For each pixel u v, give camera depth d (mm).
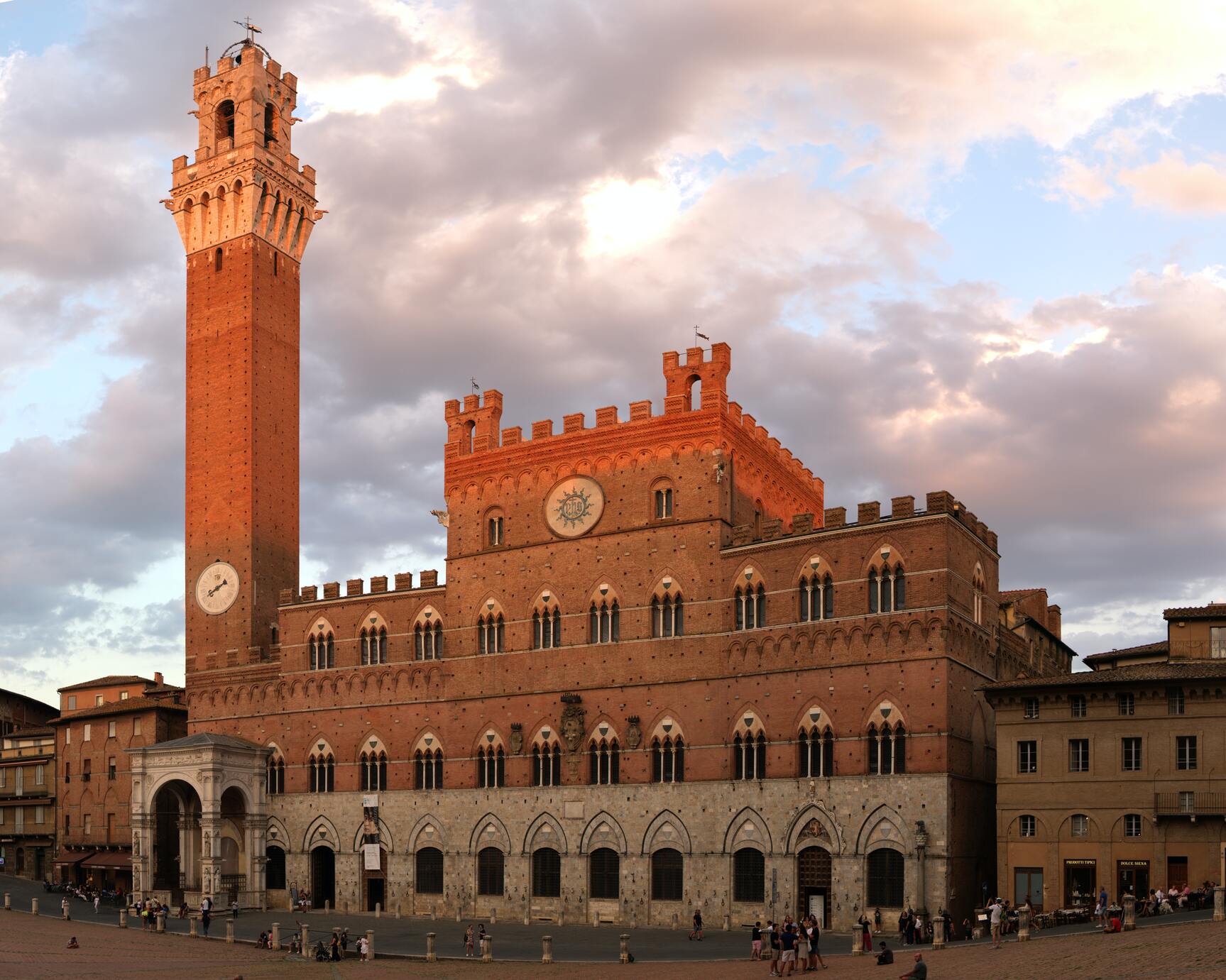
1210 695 84750
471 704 114688
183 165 143125
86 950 89188
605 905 104250
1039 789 89000
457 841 113000
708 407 107562
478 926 103000
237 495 133750
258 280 137875
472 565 117312
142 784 121125
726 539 105750
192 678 132375
